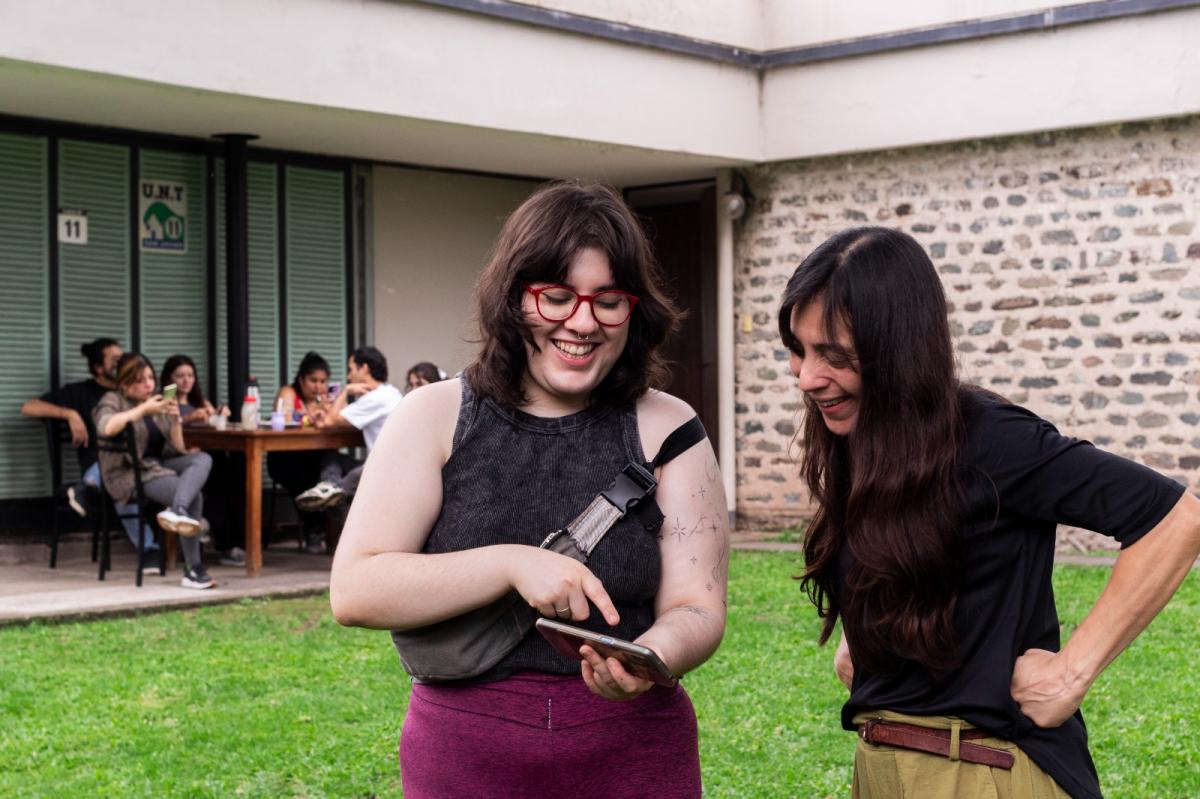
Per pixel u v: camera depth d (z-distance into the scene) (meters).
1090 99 9.43
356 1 8.15
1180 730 4.78
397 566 1.90
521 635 1.96
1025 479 1.93
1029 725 1.93
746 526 11.13
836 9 10.32
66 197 9.09
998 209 9.96
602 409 2.06
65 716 5.09
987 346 10.02
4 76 7.32
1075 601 7.28
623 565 1.96
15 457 8.95
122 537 9.46
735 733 4.82
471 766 1.97
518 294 2.00
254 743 4.74
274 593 7.70
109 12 7.14
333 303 10.49
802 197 10.76
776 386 10.95
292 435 8.56
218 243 9.80
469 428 2.02
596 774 1.96
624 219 2.00
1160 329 9.41
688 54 10.08
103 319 9.32
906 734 1.99
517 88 9.01
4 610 6.93
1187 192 9.28
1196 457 9.30
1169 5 9.09
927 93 10.02
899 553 1.92
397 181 10.88
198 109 8.38
